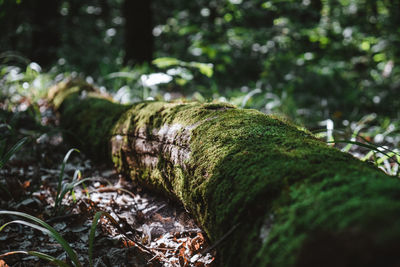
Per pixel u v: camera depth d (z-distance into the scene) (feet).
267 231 4.03
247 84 23.98
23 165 10.90
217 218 5.07
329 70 21.48
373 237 2.84
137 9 23.73
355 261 2.81
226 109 7.28
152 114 8.75
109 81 21.65
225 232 4.86
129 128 9.46
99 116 12.04
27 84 18.02
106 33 33.32
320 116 16.92
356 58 25.31
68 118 13.61
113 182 9.95
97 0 38.78
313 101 19.13
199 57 25.89
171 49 30.53
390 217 2.97
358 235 2.94
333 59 25.23
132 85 19.15
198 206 5.84
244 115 6.75
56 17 29.76
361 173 4.12
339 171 4.23
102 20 38.91
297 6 25.64
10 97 16.43
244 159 5.22
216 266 5.57
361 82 22.70
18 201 8.47
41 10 28.25
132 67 24.03
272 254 3.68
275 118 6.77
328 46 25.66
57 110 16.08
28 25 27.17
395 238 2.72
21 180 9.76
